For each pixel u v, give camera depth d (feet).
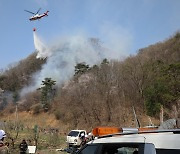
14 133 104.73
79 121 214.07
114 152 18.31
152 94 143.74
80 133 92.48
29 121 274.36
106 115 202.80
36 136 99.40
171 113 110.93
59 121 242.78
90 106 212.23
